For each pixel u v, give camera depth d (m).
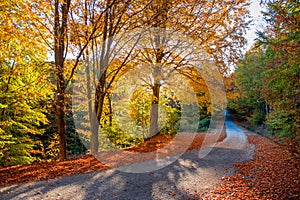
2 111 8.50
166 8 7.07
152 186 4.86
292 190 4.53
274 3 5.55
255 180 5.32
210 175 5.73
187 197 4.32
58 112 7.68
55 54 7.43
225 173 5.96
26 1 6.25
